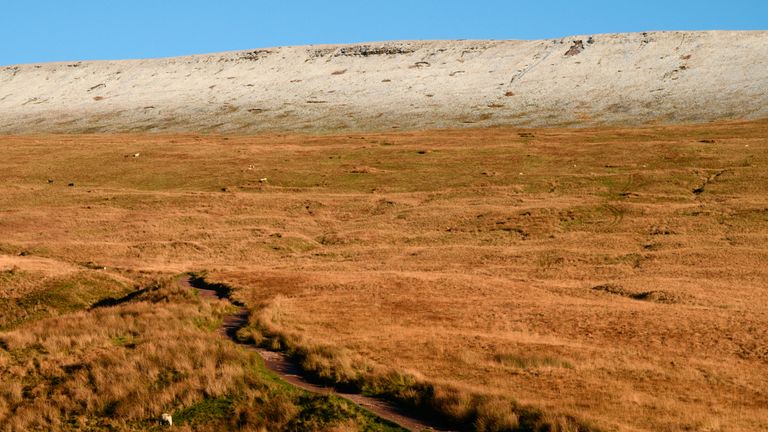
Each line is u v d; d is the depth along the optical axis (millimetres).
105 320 28500
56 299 35875
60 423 18438
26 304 34969
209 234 60719
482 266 47875
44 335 26047
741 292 36500
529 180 76938
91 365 21734
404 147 97875
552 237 56781
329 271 46094
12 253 52719
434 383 19359
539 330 27969
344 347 24047
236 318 31125
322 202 71688
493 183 76625
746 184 69375
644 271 44188
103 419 18719
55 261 47344
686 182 72188
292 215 68188
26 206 70562
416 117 130500
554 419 16203
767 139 89000
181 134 123500
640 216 61281
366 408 18453
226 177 83250
